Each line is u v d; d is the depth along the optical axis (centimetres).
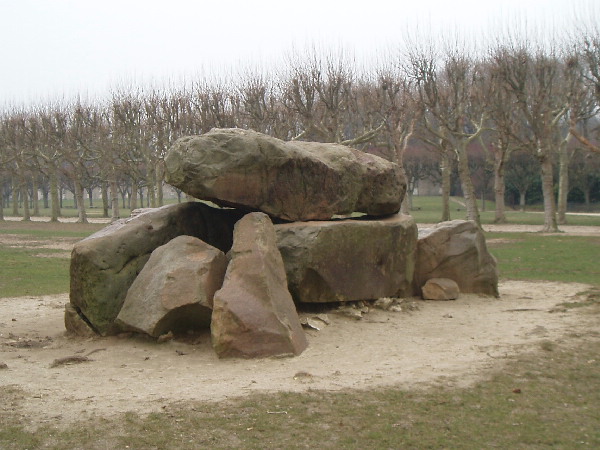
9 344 1135
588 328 1213
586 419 763
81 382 873
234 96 4006
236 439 679
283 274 1100
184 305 1048
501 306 1467
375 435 695
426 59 3494
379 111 3672
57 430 693
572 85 3438
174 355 1020
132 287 1119
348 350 1048
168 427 703
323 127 3550
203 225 1338
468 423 738
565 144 4394
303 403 777
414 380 878
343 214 1418
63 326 1305
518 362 972
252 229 1087
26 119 5822
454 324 1256
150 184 4378
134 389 837
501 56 3425
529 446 685
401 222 1412
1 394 809
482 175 6391
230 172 1198
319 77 3541
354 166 1419
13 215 6662
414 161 6462
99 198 11494
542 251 2738
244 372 914
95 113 5072
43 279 2061
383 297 1367
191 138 1208
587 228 4044
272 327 1000
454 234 1566
